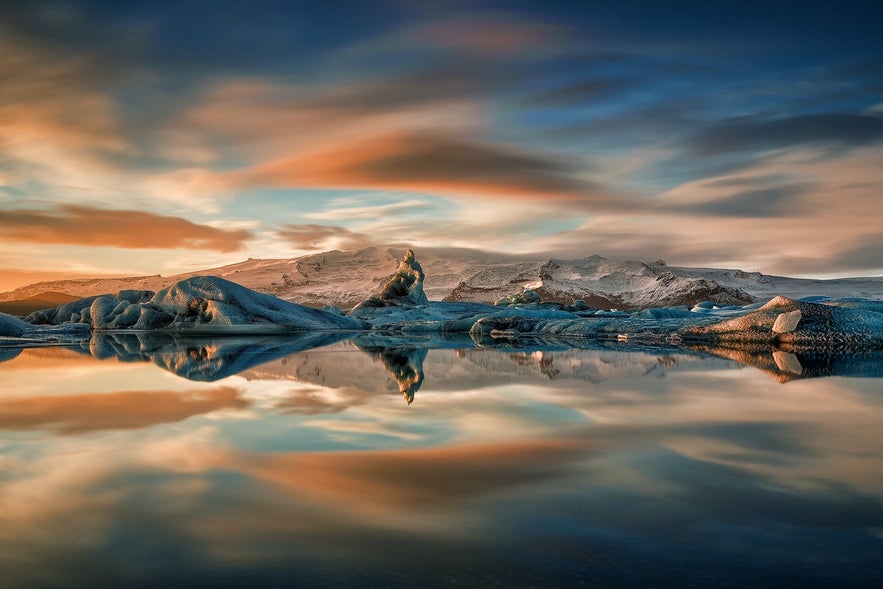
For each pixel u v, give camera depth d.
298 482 3.45
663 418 5.45
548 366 10.80
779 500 3.10
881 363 10.95
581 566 2.37
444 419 5.43
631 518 2.86
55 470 3.72
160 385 8.21
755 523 2.79
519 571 2.32
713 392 7.18
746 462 3.86
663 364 10.98
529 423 5.22
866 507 3.00
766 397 6.75
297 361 12.41
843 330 14.66
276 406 6.25
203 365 11.48
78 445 4.41
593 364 11.08
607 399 6.66
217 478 3.54
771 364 10.82
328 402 6.53
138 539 2.63
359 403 6.45
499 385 8.03
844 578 2.27
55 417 5.59
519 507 3.02
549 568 2.35
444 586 2.21
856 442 4.42
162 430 4.95
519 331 26.27
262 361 12.40
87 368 10.91
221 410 6.01
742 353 13.59
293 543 2.59
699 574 2.30
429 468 3.75
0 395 7.22
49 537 2.66
